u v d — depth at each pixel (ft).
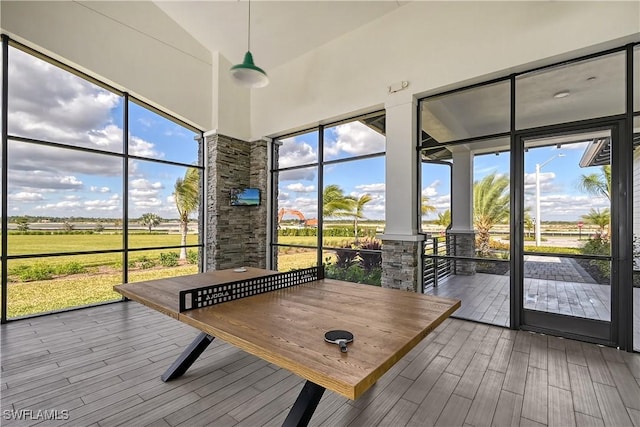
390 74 15.28
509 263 12.66
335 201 18.37
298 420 5.16
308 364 3.90
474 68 12.84
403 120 14.76
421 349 10.34
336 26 16.55
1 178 12.89
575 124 11.31
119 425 6.55
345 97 17.03
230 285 7.17
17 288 13.73
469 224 13.83
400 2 14.65
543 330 11.83
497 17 12.35
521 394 7.68
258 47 18.89
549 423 6.60
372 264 16.56
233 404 7.30
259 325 5.42
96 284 15.94
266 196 21.35
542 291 11.94
